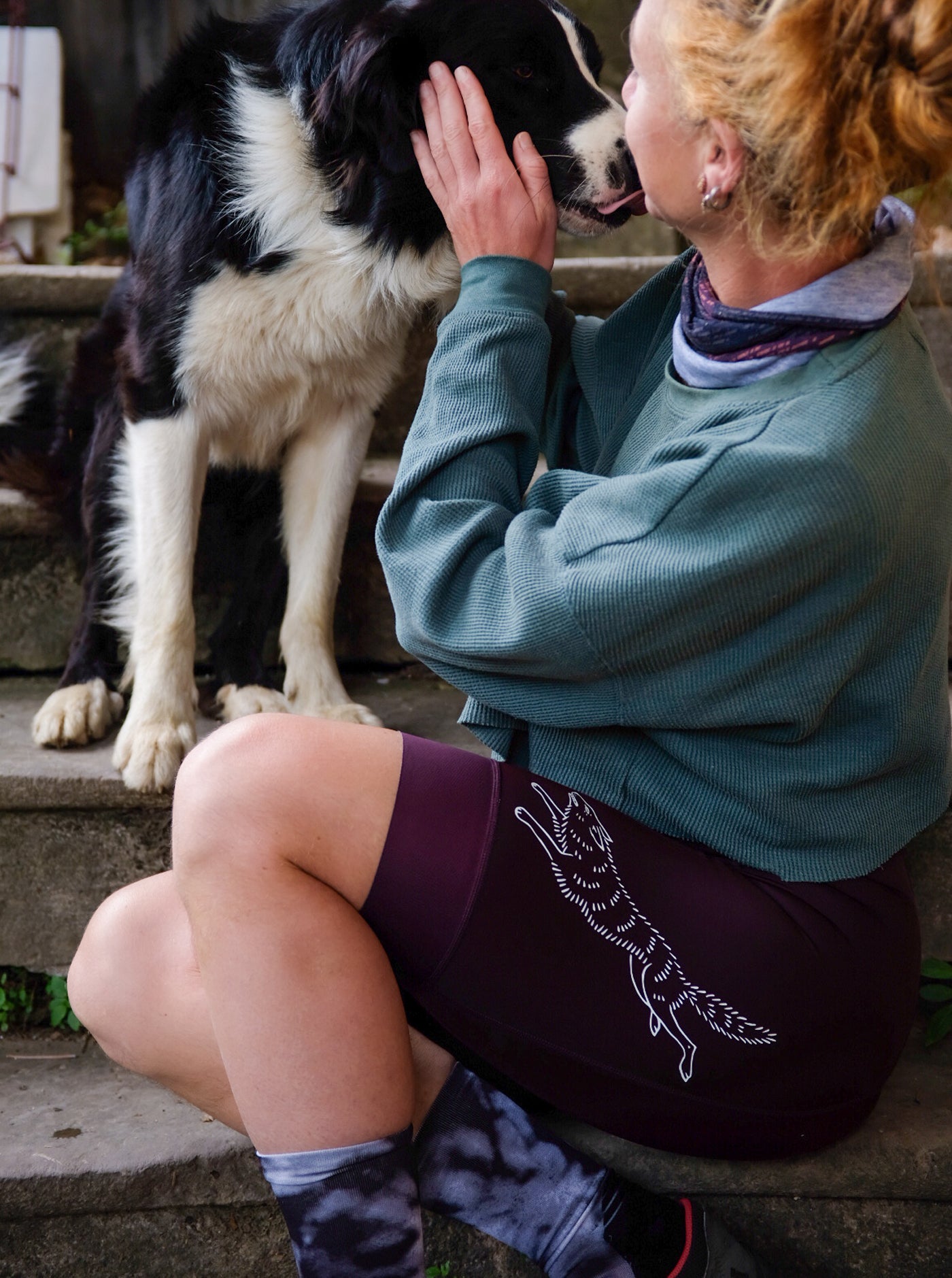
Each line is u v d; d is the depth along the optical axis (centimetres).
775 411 94
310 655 182
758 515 92
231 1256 130
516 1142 110
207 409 178
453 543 104
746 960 100
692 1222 111
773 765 103
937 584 102
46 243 360
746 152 93
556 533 101
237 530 204
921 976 158
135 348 173
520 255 121
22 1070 147
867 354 94
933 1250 129
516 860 99
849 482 91
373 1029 97
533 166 124
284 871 97
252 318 169
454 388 112
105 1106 138
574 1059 101
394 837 98
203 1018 110
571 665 100
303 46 160
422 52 151
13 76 351
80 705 170
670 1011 100
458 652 104
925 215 96
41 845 155
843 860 105
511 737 115
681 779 107
